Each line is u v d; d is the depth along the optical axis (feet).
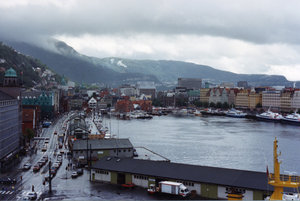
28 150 520.83
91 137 611.47
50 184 309.01
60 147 547.90
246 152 567.59
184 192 287.69
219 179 286.87
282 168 459.73
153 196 291.58
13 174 368.48
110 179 335.67
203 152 568.41
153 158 492.95
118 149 456.86
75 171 374.43
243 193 271.90
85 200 278.87
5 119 423.64
